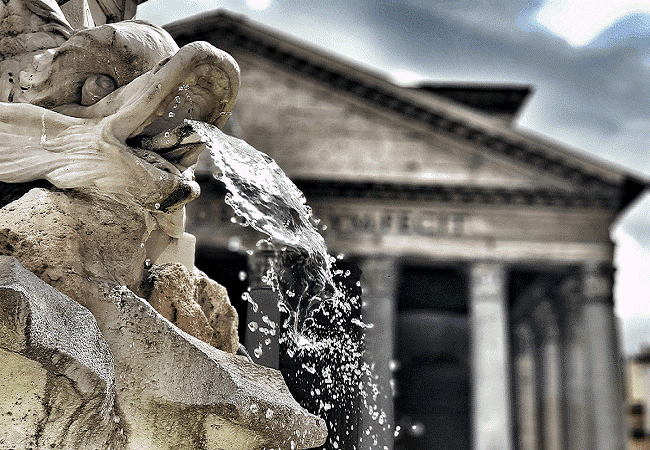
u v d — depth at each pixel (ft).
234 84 10.59
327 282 13.67
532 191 141.38
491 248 141.49
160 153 10.37
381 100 142.31
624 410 138.31
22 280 7.87
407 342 188.85
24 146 10.12
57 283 9.26
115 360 9.11
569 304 149.48
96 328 8.63
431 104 140.77
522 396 185.06
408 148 142.72
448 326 188.85
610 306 141.08
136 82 10.10
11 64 10.99
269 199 12.16
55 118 10.14
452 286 174.60
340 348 13.79
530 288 171.01
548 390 167.22
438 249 140.77
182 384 9.03
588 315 141.49
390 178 140.56
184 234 12.26
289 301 13.55
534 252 141.49
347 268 14.21
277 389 10.59
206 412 8.97
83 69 10.48
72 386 8.01
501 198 142.31
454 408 184.75
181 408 8.95
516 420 187.93
